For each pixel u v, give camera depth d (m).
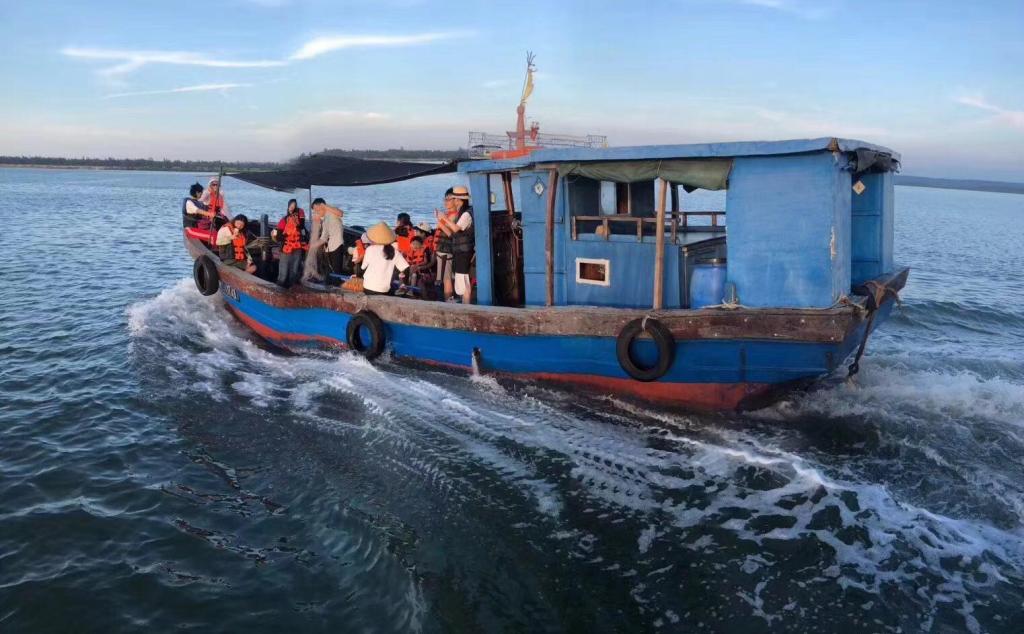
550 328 8.16
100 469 6.96
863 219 8.44
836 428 7.35
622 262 8.07
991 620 4.59
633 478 6.42
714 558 5.25
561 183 8.33
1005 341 11.90
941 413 7.62
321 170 12.16
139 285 17.55
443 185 97.50
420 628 4.55
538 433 7.37
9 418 8.22
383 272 9.96
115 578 5.24
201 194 15.07
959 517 5.75
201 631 4.67
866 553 5.29
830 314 6.71
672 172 7.36
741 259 7.14
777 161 6.85
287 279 11.73
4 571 5.34
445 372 9.32
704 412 7.81
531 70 9.73
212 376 9.60
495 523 5.70
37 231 31.14
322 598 4.96
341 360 10.05
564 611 4.70
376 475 6.57
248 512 6.12
